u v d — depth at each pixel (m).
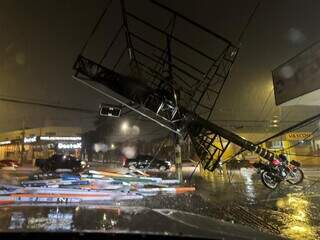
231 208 8.86
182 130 14.80
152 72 14.23
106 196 10.56
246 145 14.02
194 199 10.71
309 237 5.70
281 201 9.77
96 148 63.06
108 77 14.18
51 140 50.81
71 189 10.70
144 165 30.33
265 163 13.70
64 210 2.53
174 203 9.97
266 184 13.05
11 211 2.47
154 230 1.96
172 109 14.26
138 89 14.29
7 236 1.75
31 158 53.75
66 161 26.94
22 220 2.12
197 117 14.26
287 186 13.53
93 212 2.48
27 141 52.91
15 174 23.03
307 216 7.50
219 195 11.56
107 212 2.50
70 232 1.82
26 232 1.80
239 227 2.56
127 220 2.21
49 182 11.73
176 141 15.95
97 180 12.37
